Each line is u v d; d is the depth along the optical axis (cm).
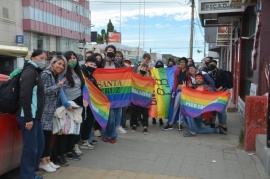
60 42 5362
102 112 680
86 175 517
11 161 470
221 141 755
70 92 584
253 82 939
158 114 888
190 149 680
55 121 536
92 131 708
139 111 891
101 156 622
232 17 1260
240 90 1208
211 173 536
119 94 797
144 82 820
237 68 1253
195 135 809
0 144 441
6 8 3403
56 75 536
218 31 1844
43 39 4900
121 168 552
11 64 804
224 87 891
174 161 596
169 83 891
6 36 3409
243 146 700
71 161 587
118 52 873
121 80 793
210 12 1178
